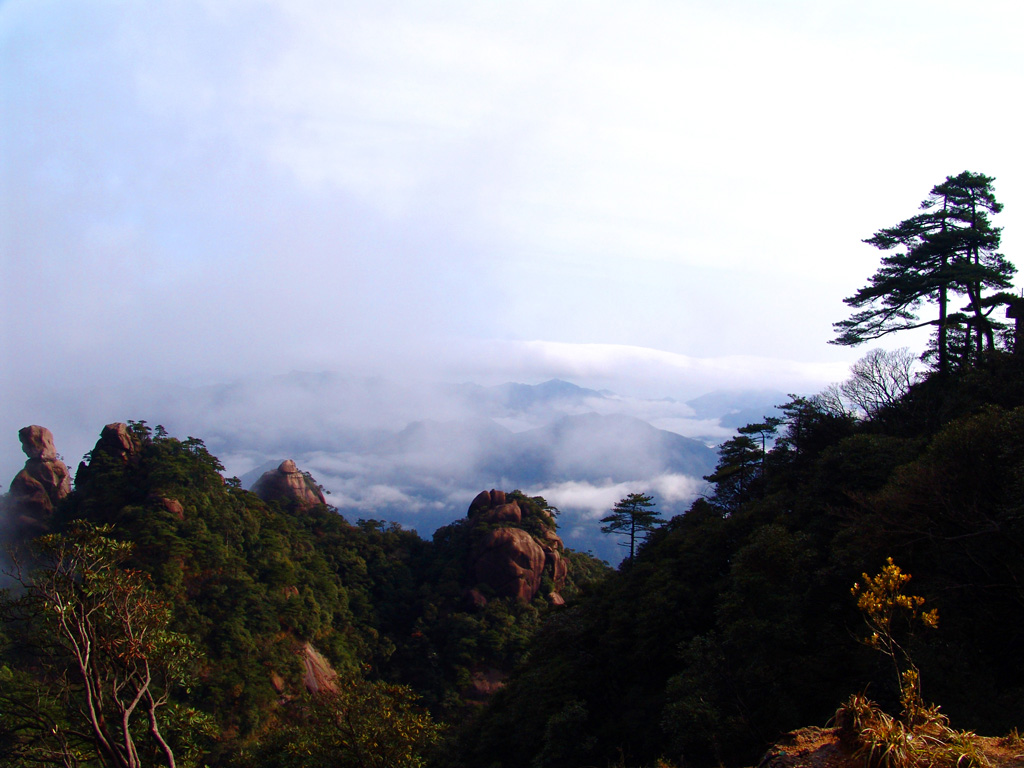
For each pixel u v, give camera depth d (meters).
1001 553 21.91
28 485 94.12
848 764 7.87
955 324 44.72
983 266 42.38
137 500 84.62
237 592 77.25
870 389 47.56
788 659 24.73
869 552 25.97
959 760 7.66
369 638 97.00
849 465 34.56
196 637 59.78
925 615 9.38
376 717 18.77
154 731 14.97
